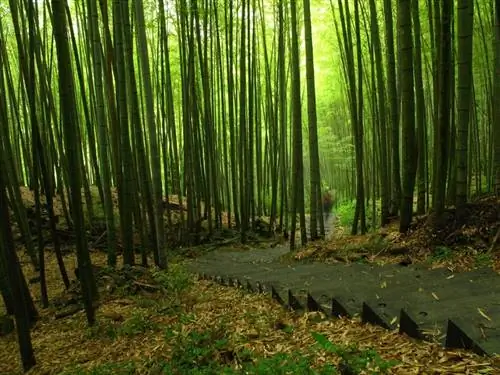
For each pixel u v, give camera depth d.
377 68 8.15
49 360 4.11
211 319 4.16
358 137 8.05
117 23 5.95
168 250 9.73
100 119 6.63
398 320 3.03
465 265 4.51
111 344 4.19
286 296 4.31
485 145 10.80
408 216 5.98
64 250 9.16
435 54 6.95
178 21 9.78
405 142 5.88
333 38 13.13
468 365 2.16
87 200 9.76
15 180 7.39
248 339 3.34
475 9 9.38
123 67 5.97
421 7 8.55
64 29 4.12
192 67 9.52
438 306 3.14
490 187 9.38
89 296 4.73
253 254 9.34
